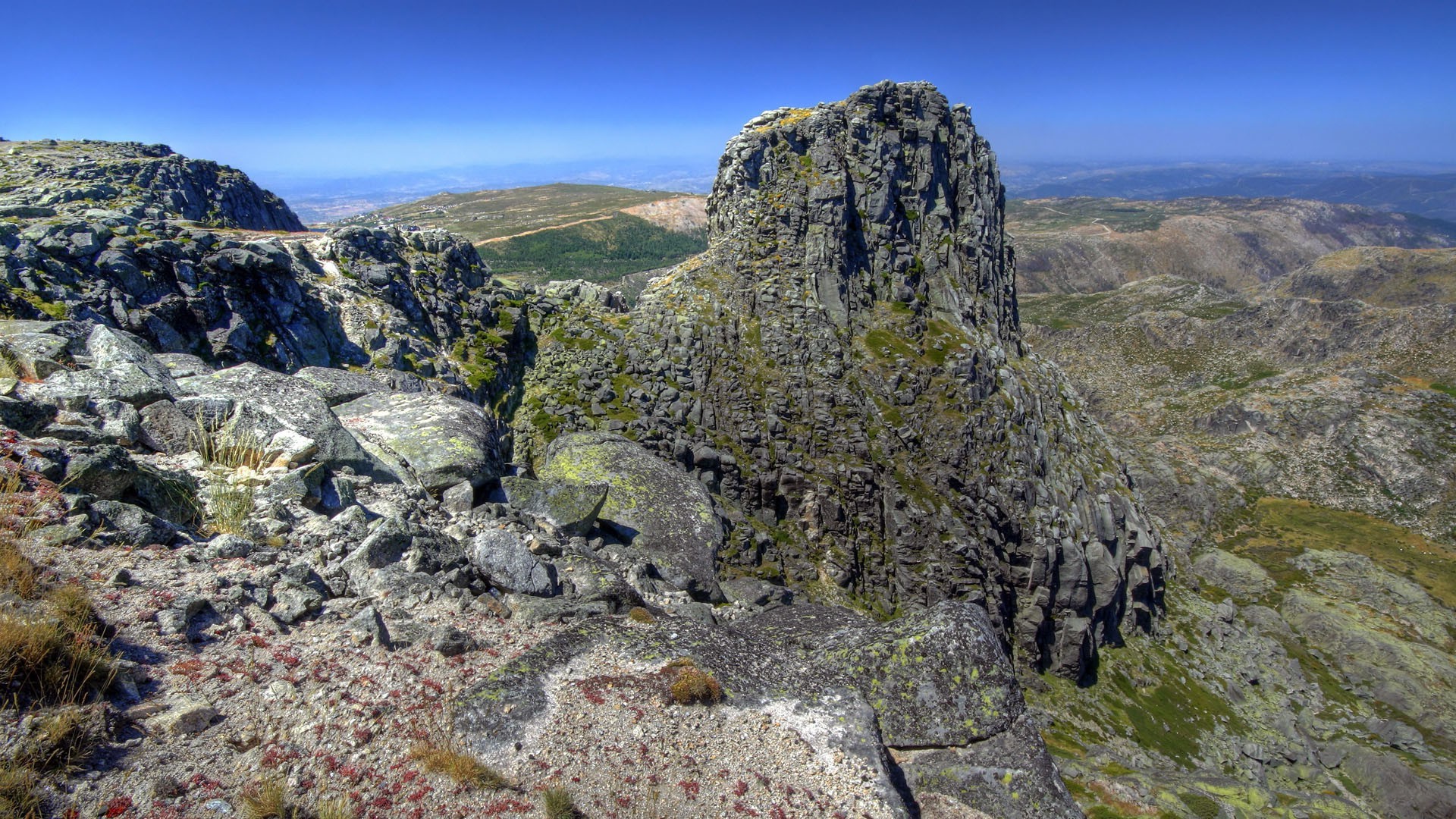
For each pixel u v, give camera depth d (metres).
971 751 12.82
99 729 7.38
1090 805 40.50
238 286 39.12
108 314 32.78
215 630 9.56
